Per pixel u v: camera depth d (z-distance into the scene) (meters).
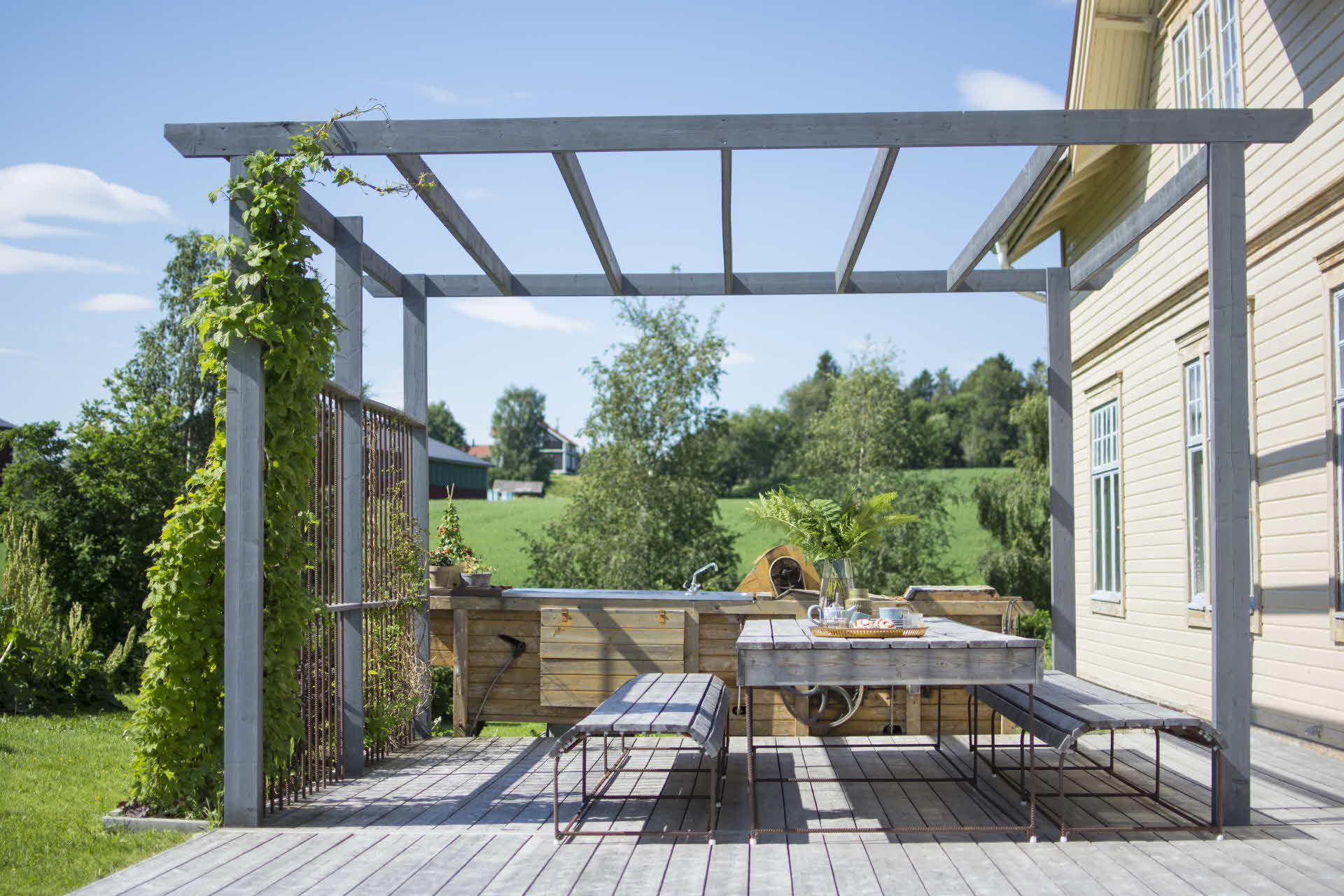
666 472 17.81
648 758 6.19
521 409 69.88
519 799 5.09
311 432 4.80
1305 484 6.54
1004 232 5.90
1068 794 5.00
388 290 6.87
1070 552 7.15
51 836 4.33
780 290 7.18
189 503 4.61
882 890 3.56
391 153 4.57
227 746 4.45
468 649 7.05
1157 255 9.06
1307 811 4.70
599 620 6.82
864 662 4.34
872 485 20.50
